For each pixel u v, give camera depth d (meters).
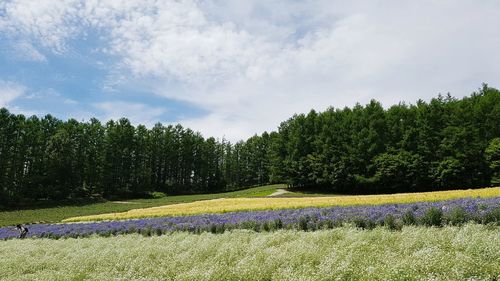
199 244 13.14
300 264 8.94
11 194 76.06
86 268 11.18
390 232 12.65
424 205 19.45
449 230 11.26
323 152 80.62
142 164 116.69
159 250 12.77
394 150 72.62
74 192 88.88
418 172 67.44
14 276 10.71
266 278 8.34
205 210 36.34
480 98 72.94
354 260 8.38
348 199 34.91
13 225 42.38
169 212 38.38
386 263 7.56
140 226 25.83
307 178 82.56
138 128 118.25
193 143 126.88
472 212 14.35
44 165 87.31
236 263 9.89
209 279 8.44
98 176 98.25
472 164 63.12
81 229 28.27
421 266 7.21
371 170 73.69
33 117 98.06
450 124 69.12
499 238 8.72
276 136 96.31
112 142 104.75
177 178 124.81
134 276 9.45
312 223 18.27
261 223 20.36
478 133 65.19
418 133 71.75
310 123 88.94
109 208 62.12
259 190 87.06
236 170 136.75
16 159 82.88
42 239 24.91
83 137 100.06
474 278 6.50
